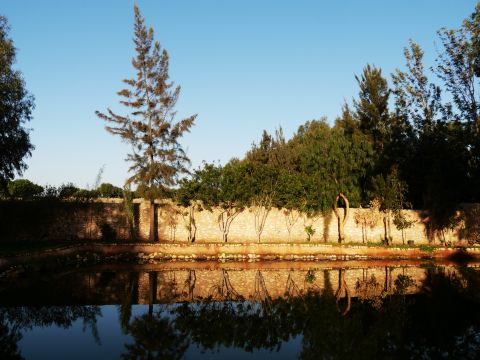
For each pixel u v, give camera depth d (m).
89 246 25.36
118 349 10.33
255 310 14.48
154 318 13.23
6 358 9.54
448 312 14.37
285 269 23.31
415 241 32.25
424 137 33.81
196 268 23.16
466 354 10.35
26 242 26.33
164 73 30.38
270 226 31.62
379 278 20.84
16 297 15.31
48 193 27.88
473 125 31.30
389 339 11.56
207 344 10.96
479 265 25.78
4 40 25.11
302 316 13.80
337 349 10.74
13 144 25.20
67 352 10.01
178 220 30.61
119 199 31.42
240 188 28.88
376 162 32.16
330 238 32.41
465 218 33.00
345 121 42.94
